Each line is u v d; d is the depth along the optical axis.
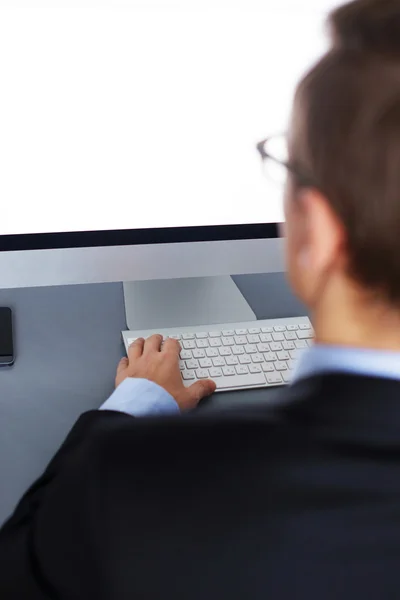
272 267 0.71
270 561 0.30
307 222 0.32
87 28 0.56
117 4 0.56
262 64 0.60
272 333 0.73
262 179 0.66
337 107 0.29
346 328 0.33
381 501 0.30
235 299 0.80
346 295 0.32
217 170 0.65
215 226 0.68
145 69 0.58
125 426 0.35
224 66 0.60
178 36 0.58
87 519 0.33
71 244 0.65
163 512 0.32
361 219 0.29
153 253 0.68
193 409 0.63
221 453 0.32
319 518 0.30
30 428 0.61
